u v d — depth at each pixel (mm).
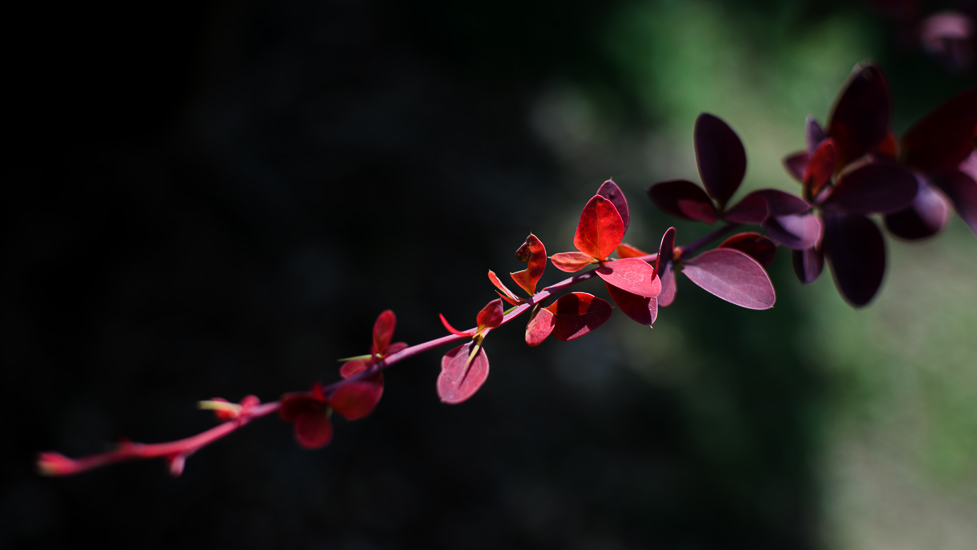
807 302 2838
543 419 2209
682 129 3357
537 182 2904
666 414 2318
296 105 2854
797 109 3748
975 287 3197
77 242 1932
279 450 1932
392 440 2041
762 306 495
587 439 2201
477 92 3199
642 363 2438
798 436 2426
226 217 2242
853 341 2787
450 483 2008
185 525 1745
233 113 2588
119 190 2020
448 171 2826
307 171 2600
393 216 2605
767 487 2262
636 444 2232
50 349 1820
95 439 1771
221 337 2047
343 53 3160
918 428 2596
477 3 3432
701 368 2475
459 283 2494
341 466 1945
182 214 2137
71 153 1964
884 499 2375
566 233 2734
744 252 517
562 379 2326
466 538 1919
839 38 3963
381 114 2939
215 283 2111
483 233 2680
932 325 2963
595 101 3268
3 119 1735
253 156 2482
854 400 2609
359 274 2385
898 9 866
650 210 2887
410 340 2242
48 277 1870
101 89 1839
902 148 561
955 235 3443
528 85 3271
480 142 3002
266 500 1831
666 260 499
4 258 1812
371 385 474
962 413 2656
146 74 1887
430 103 3059
